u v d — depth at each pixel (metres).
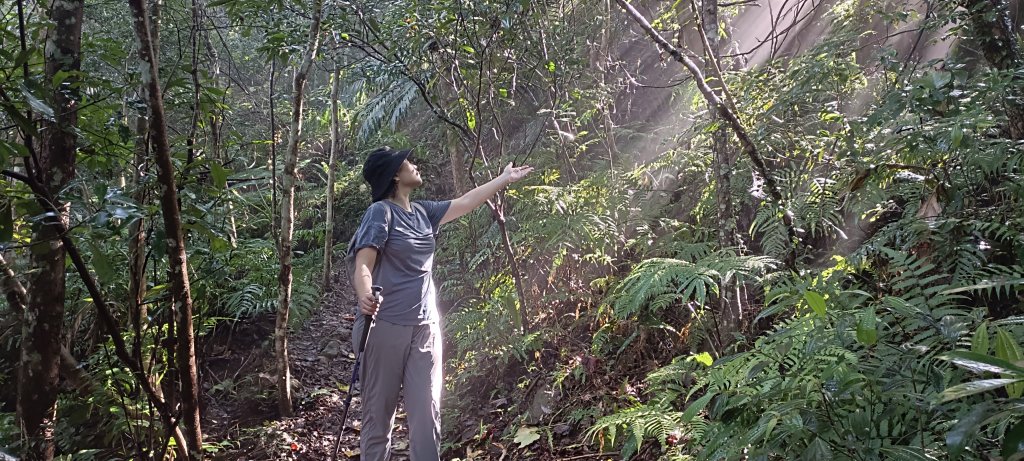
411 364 2.85
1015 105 2.47
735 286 2.88
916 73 3.26
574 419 3.28
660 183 4.36
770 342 2.12
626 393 3.18
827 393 1.76
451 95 5.55
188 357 2.56
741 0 4.26
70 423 3.32
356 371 2.77
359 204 8.88
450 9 3.72
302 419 4.36
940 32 3.90
